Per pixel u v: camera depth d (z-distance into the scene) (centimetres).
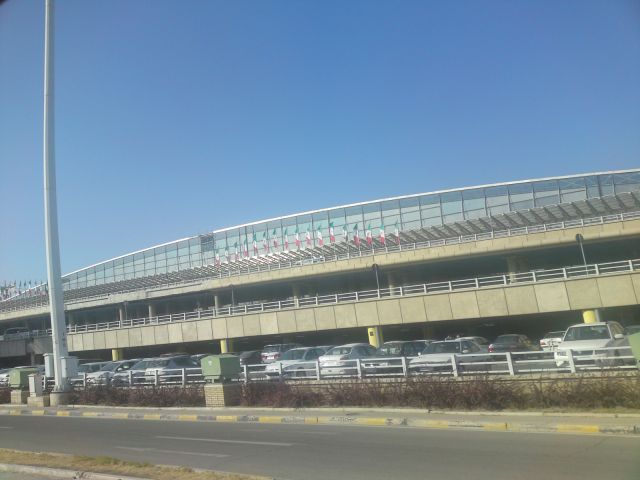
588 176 6694
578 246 5509
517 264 5788
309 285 7125
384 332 5719
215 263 8162
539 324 5450
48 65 2362
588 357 1605
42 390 2511
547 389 1415
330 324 5272
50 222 2366
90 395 2288
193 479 816
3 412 2355
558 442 1030
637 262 5241
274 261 7475
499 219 6069
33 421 1941
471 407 1466
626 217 5297
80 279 10612
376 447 1076
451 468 858
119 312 8812
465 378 1627
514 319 5322
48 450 1243
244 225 8675
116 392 2230
